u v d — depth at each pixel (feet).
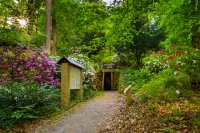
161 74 31.32
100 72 65.05
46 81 36.27
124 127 19.67
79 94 37.63
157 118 18.89
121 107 28.94
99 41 26.09
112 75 65.31
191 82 25.36
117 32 24.57
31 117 24.71
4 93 27.37
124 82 51.44
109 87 66.49
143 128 17.84
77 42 78.23
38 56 38.88
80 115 26.73
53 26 68.03
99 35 70.18
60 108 30.12
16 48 39.01
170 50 35.83
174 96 23.20
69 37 76.95
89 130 21.29
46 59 38.63
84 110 29.30
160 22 36.70
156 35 63.62
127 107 26.84
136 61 69.10
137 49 65.92
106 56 79.10
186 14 24.11
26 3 66.18
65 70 31.71
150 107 21.89
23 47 42.52
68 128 22.29
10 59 36.58
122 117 23.12
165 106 21.40
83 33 73.20
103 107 31.30
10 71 35.76
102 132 20.10
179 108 19.99
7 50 38.22
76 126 22.74
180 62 28.17
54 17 67.21
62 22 70.64
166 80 26.48
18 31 42.83
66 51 73.41
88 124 23.15
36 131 22.20
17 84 30.73
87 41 73.82
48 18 57.98
